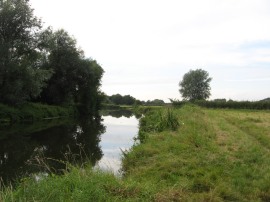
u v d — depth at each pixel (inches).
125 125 1492.4
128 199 285.7
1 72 1400.1
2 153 727.1
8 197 277.6
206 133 663.1
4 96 1456.7
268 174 363.6
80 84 2212.1
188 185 336.2
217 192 316.2
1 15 1466.5
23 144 860.6
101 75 2461.9
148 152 506.6
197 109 1398.9
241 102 2292.1
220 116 1239.5
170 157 458.9
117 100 5378.9
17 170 551.5
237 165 410.3
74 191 281.9
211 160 430.6
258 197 312.3
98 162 561.6
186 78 4244.6
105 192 296.5
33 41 1589.6
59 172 502.0
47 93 2079.2
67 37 2092.8
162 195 298.8
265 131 727.7
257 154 462.0
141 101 4247.0
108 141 901.2
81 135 1063.0
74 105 2310.5
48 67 2031.3
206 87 4178.2
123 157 537.3
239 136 652.7
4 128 1220.5
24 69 1470.2
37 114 1667.1
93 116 2311.8
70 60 2075.5
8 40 1493.6
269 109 2199.8
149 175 395.2
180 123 797.9
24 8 1514.5
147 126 888.3
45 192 282.7
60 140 939.3
